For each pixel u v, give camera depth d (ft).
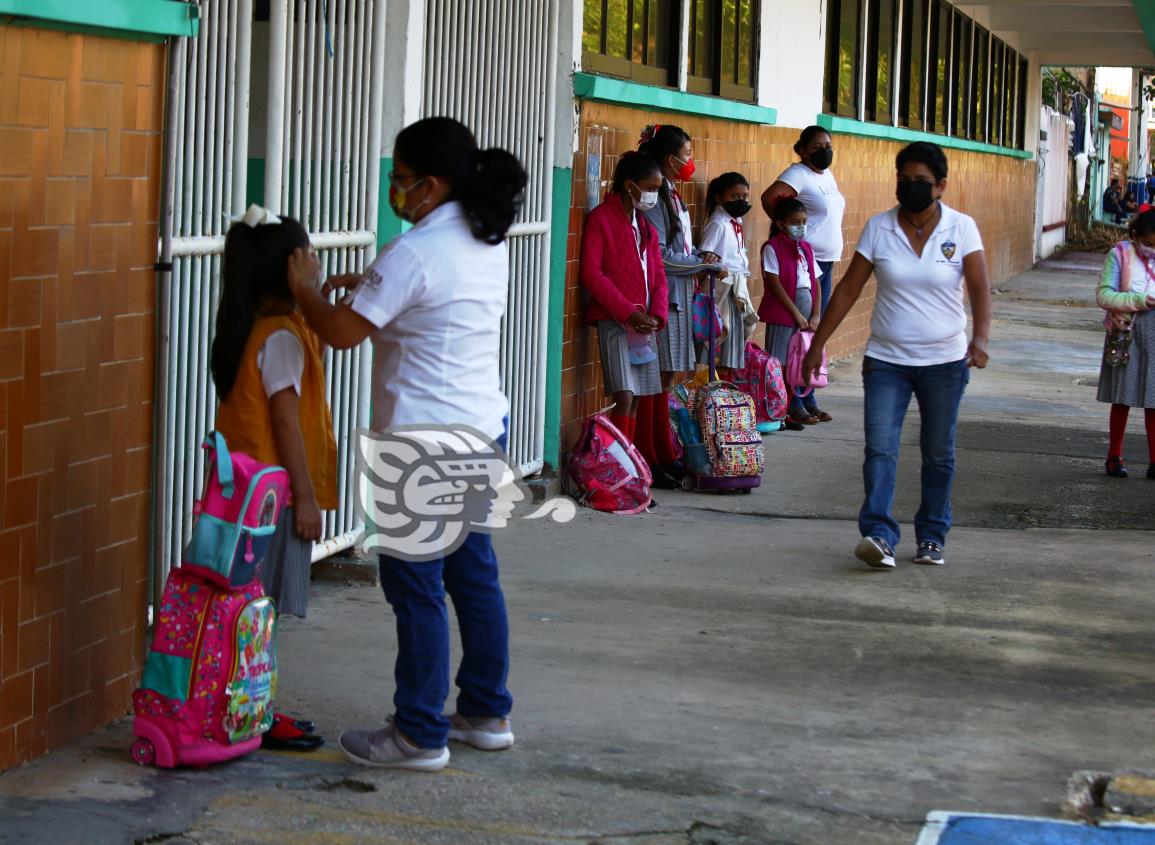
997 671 18.75
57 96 13.51
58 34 13.43
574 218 28.76
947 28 69.92
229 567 14.03
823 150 37.29
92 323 14.33
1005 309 76.43
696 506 28.55
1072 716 17.06
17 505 13.52
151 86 14.92
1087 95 146.92
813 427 38.27
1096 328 68.18
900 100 60.64
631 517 27.27
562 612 20.80
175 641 14.29
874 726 16.53
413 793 14.21
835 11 49.11
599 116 29.76
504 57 25.98
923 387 23.77
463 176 14.01
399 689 14.71
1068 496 30.81
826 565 24.14
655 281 28.35
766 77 41.65
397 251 13.85
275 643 14.98
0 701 13.66
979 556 25.11
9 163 12.96
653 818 13.82
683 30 34.35
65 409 14.03
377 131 21.35
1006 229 94.12
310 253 14.44
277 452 14.62
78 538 14.46
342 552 22.07
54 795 13.67
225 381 14.58
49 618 14.17
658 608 21.20
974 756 15.65
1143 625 21.12
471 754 15.26
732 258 32.94
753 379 35.94
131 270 14.88
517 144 26.73
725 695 17.47
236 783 14.25
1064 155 130.21
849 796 14.46
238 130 17.76
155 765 14.40
